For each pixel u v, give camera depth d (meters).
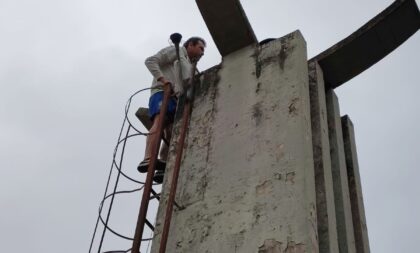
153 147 5.04
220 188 4.61
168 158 5.17
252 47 5.61
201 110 5.40
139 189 5.02
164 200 4.83
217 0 5.47
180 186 4.86
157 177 5.36
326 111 5.48
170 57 6.15
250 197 4.38
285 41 5.40
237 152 4.78
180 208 4.69
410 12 5.36
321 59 5.55
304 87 4.96
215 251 4.21
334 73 5.64
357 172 5.52
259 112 4.95
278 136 4.64
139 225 4.35
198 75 5.77
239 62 5.55
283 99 4.89
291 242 3.92
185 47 6.37
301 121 4.62
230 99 5.28
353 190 5.30
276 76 5.14
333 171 5.07
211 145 5.02
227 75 5.53
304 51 5.31
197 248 4.33
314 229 4.00
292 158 4.41
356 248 4.90
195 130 5.25
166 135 5.80
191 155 5.06
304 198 4.11
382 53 5.57
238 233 4.20
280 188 4.27
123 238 4.84
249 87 5.24
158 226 4.66
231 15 5.52
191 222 4.52
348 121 5.86
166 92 5.46
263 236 4.07
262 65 5.34
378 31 5.41
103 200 5.18
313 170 4.41
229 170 4.69
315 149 4.74
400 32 5.49
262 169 4.50
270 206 4.21
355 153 5.70
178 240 4.47
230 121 5.09
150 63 6.01
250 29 5.57
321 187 4.45
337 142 5.25
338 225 4.69
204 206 4.57
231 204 4.43
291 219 4.05
